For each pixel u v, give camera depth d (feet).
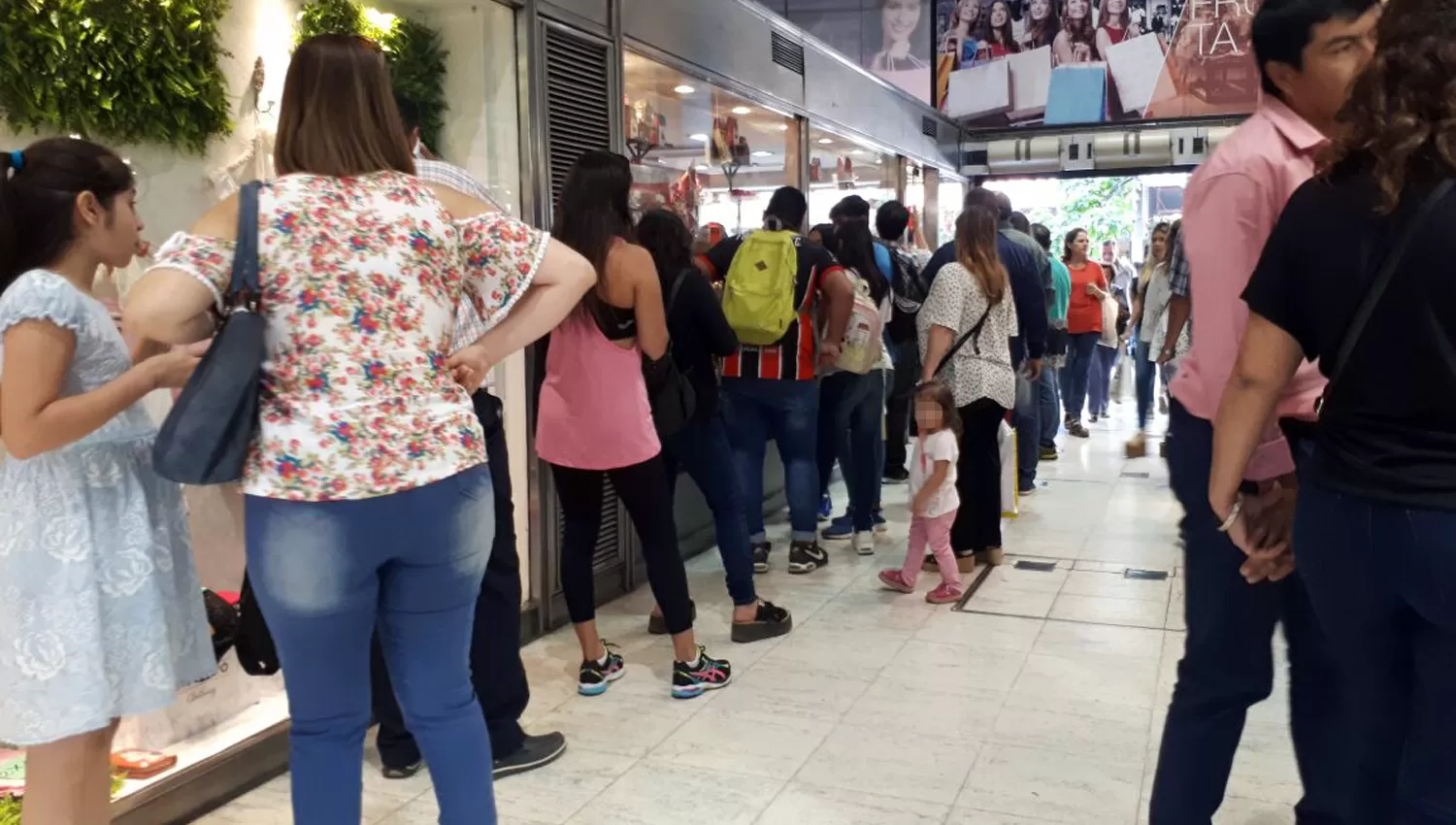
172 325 5.03
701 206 16.65
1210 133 33.71
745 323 13.62
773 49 19.10
